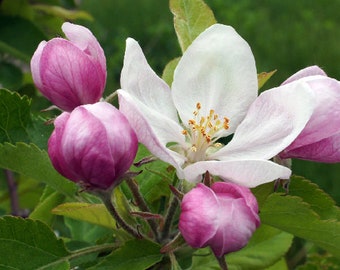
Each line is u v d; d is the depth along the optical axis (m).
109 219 0.17
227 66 0.17
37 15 0.29
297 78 0.16
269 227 0.20
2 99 0.19
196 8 0.19
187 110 0.17
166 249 0.16
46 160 0.18
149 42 0.73
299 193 0.19
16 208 0.27
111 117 0.14
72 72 0.17
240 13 0.76
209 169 0.15
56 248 0.17
